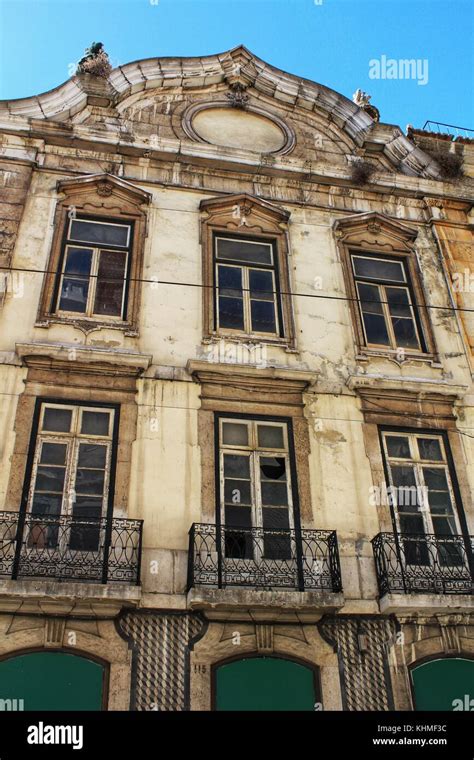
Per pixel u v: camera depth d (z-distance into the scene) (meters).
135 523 8.43
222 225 11.50
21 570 7.85
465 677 8.40
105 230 11.05
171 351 9.94
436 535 9.01
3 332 9.56
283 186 12.28
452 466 9.85
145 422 9.23
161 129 12.49
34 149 11.45
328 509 9.16
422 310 11.48
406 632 8.48
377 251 12.04
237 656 8.04
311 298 11.06
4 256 10.27
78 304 10.27
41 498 8.55
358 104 14.33
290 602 7.98
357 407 10.05
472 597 8.39
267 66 13.55
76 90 12.20
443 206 12.85
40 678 7.53
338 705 7.93
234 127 13.04
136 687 7.62
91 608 7.80
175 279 10.70
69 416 9.12
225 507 8.98
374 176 12.67
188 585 8.12
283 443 9.59
